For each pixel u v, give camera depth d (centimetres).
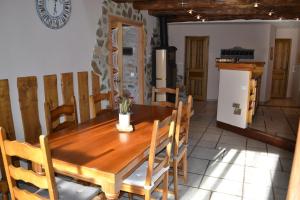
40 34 308
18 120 290
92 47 397
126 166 164
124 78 569
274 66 861
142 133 225
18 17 280
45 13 312
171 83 627
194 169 333
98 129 236
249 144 427
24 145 148
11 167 162
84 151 186
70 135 220
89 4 383
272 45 783
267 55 755
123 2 460
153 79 618
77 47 366
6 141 154
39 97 314
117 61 486
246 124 469
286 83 860
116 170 158
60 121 325
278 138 412
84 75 379
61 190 193
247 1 445
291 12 551
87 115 388
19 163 266
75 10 357
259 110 662
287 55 845
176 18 645
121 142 203
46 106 239
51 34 323
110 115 289
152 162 186
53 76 324
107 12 427
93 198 191
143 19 555
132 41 555
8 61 274
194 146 416
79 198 184
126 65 564
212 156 376
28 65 296
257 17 620
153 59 611
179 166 312
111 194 163
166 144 226
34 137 299
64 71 348
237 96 475
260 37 756
